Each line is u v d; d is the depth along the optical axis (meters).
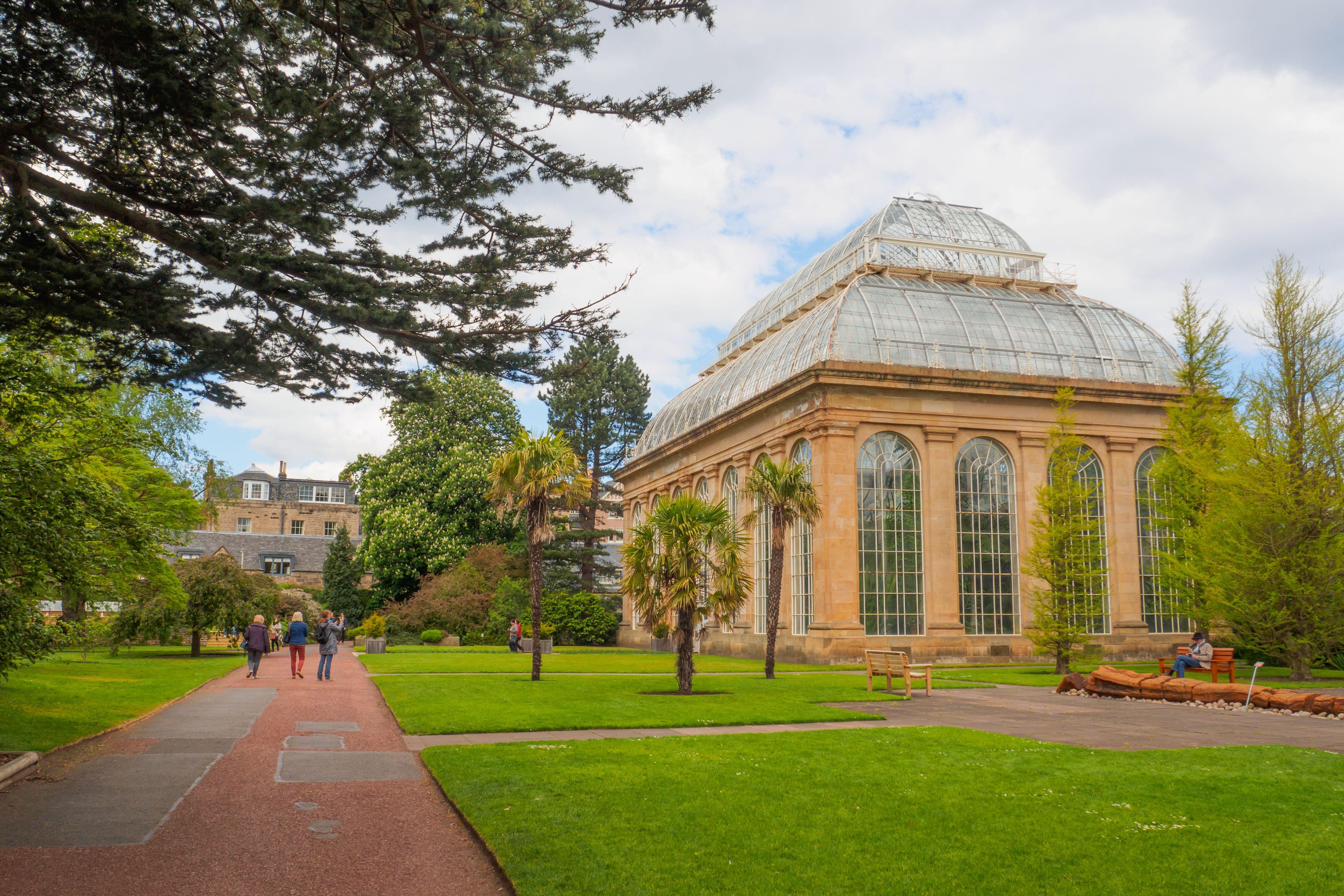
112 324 8.80
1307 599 29.47
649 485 62.72
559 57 9.69
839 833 8.79
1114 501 43.62
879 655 24.64
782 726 17.00
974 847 8.37
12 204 8.38
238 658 40.00
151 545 16.06
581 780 11.02
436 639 58.00
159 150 9.61
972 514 41.62
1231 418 33.06
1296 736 15.58
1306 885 7.33
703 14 8.80
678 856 8.06
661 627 23.89
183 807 10.09
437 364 10.10
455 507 66.12
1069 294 50.19
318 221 9.05
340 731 15.88
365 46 9.13
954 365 43.06
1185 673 26.20
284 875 7.87
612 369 79.50
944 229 51.06
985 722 17.59
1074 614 33.03
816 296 49.34
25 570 13.77
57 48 8.62
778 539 30.17
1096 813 9.52
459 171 9.78
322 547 87.31
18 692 18.70
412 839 8.98
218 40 8.72
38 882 7.52
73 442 16.31
